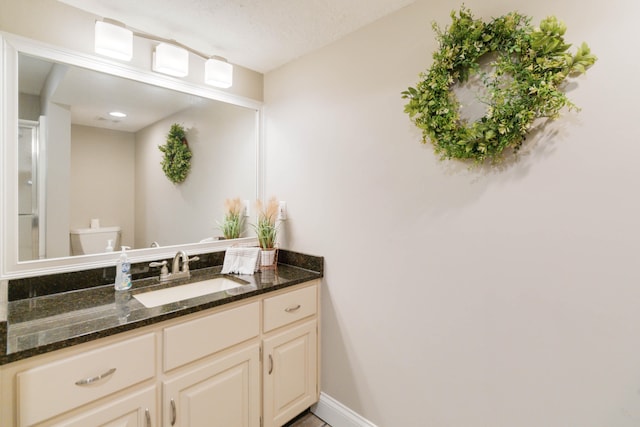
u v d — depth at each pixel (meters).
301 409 1.79
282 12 1.52
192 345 1.31
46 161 1.43
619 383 0.98
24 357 0.94
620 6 0.96
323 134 1.85
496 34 1.15
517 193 1.16
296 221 2.03
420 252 1.45
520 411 1.18
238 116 2.12
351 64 1.70
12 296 1.33
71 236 1.50
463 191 1.31
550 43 1.02
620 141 0.96
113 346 1.11
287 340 1.70
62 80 1.47
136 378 1.16
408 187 1.48
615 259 0.98
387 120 1.55
